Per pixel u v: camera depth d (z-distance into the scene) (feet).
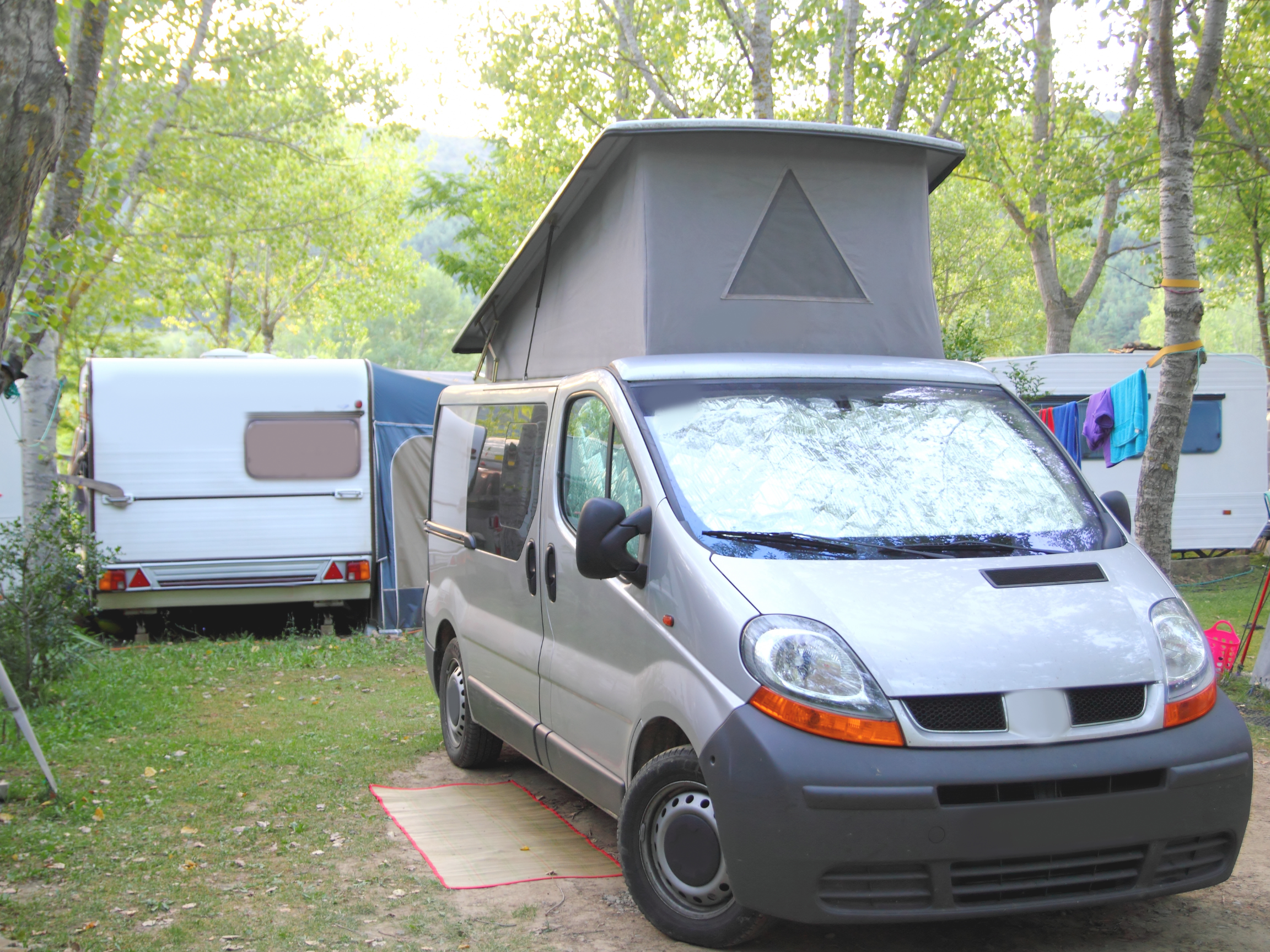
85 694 26.30
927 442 14.30
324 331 202.39
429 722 25.34
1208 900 13.73
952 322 113.19
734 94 56.03
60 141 12.20
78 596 28.35
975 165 59.41
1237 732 11.57
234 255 108.58
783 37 46.19
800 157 17.01
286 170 84.43
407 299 147.23
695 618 11.99
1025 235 65.72
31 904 13.60
